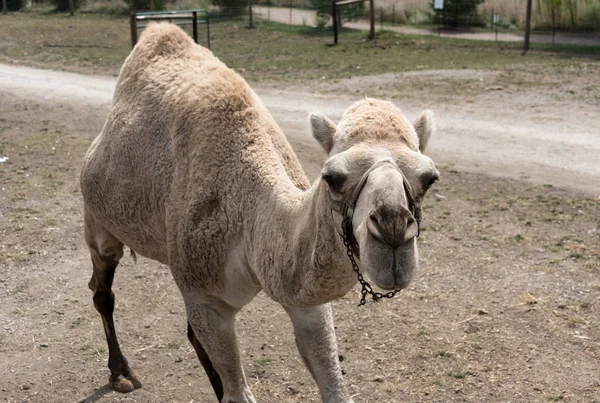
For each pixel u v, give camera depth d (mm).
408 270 3096
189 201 4699
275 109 16438
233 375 4793
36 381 6160
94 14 34656
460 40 25250
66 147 13258
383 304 7316
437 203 10234
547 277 7824
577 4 27609
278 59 23000
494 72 19328
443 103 16484
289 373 6223
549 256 8359
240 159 4559
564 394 5785
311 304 3846
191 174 4746
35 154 12797
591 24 27141
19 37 28109
